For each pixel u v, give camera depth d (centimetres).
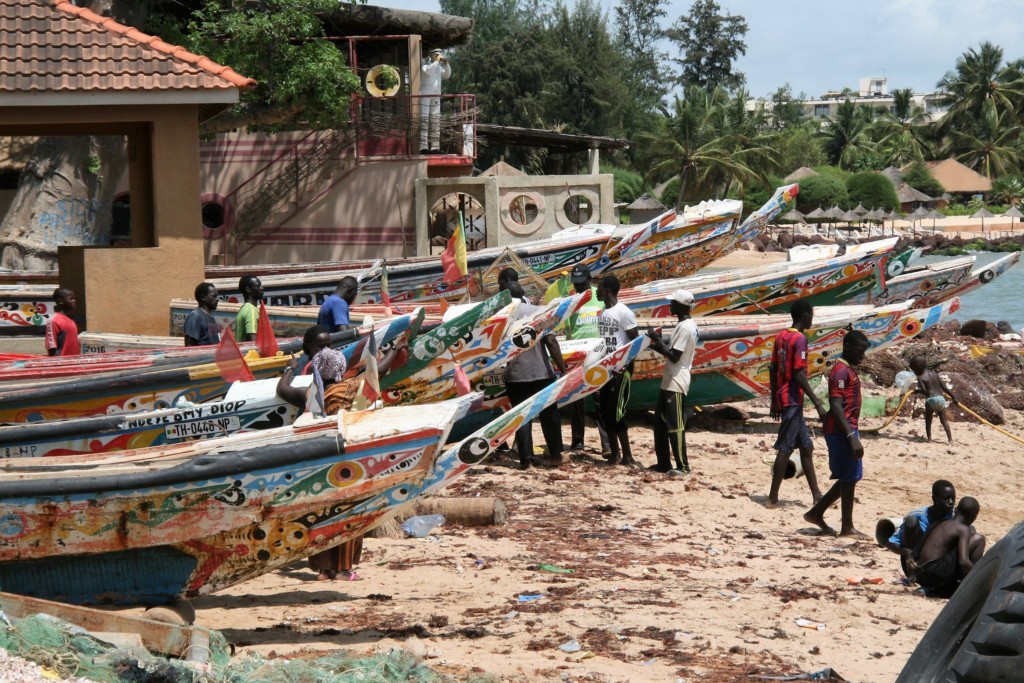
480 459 705
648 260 2019
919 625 766
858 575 905
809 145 10038
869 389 1864
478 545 948
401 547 937
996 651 402
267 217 2723
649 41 9375
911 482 1314
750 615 775
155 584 683
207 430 860
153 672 515
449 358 1138
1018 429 1719
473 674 602
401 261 1961
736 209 1997
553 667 637
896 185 9500
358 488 673
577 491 1162
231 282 1712
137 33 1720
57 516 660
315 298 1742
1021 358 2098
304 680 545
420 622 728
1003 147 10800
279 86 2350
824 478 1292
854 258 1775
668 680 620
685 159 7581
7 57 1623
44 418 1034
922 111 11638
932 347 2059
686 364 1250
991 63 10969
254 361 1069
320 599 786
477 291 1833
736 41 10688
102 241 2214
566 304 1184
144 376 1030
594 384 1052
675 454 1261
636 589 830
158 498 662
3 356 1345
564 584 836
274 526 678
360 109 2695
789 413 1134
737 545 991
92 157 2173
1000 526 1153
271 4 2411
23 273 1966
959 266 1992
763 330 1472
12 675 473
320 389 792
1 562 666
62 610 568
